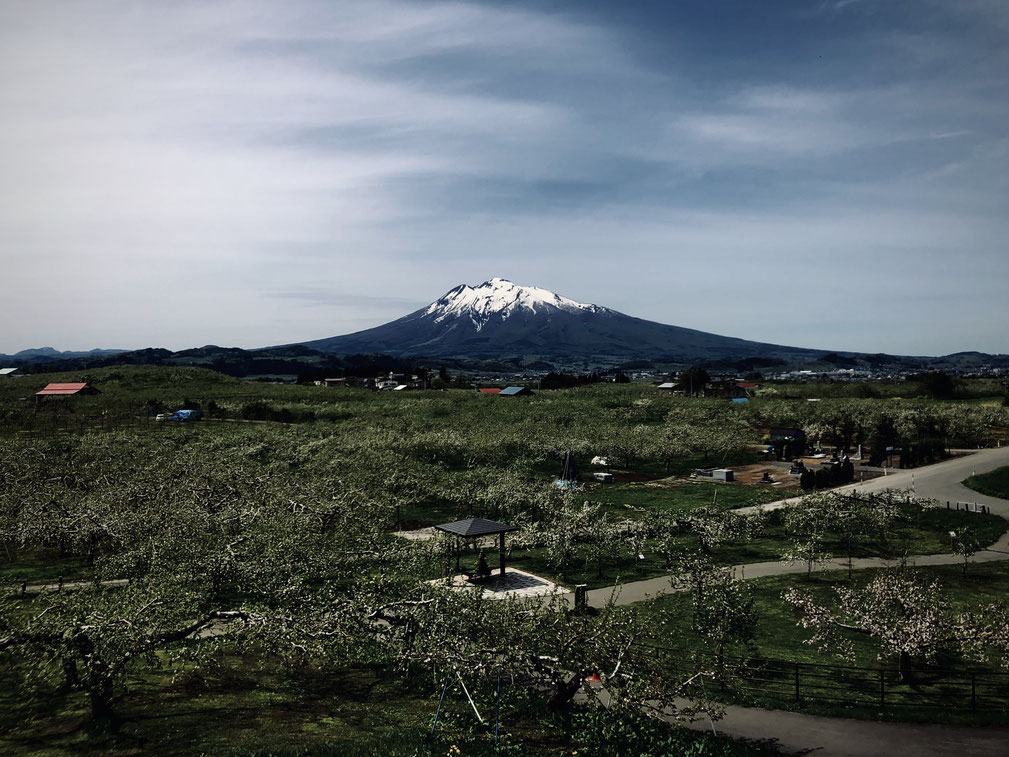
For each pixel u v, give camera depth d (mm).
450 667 23672
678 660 30000
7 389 160750
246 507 44812
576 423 117062
